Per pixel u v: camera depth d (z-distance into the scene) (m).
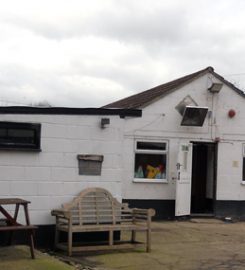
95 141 11.23
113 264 9.36
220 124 18.17
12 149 10.41
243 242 12.48
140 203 17.34
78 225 10.48
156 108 17.50
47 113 10.77
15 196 10.47
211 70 17.97
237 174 18.33
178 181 17.34
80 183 11.05
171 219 17.47
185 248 11.30
